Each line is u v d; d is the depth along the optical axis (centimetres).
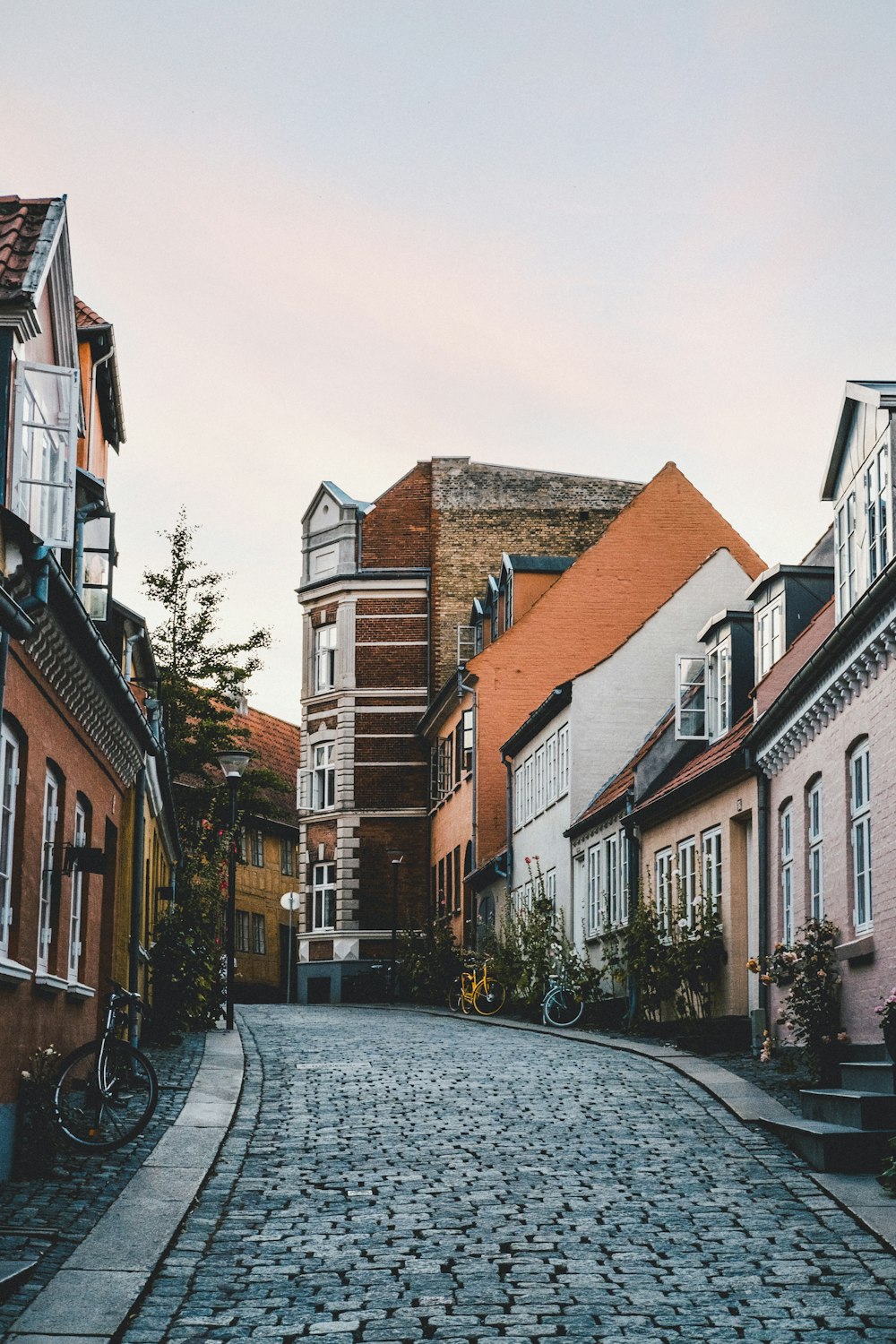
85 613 1290
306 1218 1041
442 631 5216
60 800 1441
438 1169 1223
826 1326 784
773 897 2027
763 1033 2005
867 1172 1191
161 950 2370
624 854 2936
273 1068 1942
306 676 5450
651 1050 2109
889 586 1414
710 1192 1124
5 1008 1142
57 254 1371
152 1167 1188
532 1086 1741
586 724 3431
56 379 1287
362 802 5238
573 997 2877
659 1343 756
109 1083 1271
